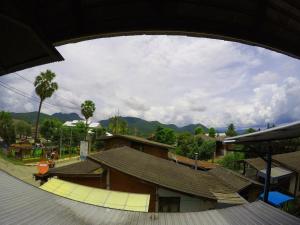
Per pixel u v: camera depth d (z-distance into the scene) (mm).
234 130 51531
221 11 2336
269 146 7125
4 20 1998
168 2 2236
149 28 2441
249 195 16172
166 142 39812
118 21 2381
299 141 23594
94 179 10695
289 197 13508
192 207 9625
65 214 4887
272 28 2471
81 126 50469
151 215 5367
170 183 9586
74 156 39938
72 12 2209
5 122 37219
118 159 10844
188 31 2469
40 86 32531
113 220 5023
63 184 9625
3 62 2570
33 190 5996
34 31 2076
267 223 4449
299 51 2684
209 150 34562
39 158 30656
